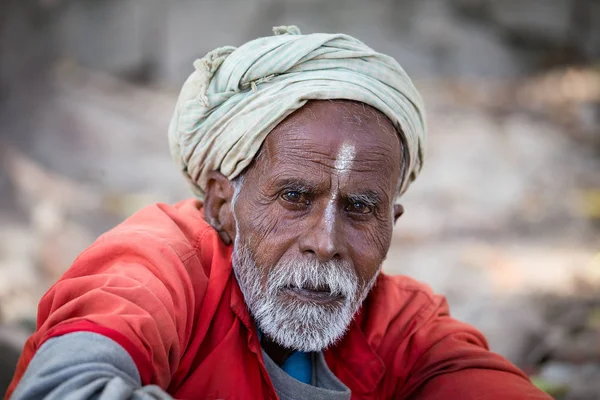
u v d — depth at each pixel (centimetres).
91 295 309
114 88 1716
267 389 352
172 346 321
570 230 1153
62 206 1090
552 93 1912
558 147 1520
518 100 1852
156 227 362
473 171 1345
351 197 342
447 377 369
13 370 512
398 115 358
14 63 1623
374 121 349
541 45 2164
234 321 354
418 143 384
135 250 335
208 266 362
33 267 884
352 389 372
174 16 1959
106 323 294
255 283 352
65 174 1309
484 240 1090
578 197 1299
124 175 1312
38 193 1123
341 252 340
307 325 343
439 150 1429
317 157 339
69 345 286
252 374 350
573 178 1391
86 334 289
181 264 342
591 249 1062
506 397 349
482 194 1265
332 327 346
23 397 274
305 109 345
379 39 2056
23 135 1430
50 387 275
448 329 392
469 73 2030
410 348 388
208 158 371
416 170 399
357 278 350
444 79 1988
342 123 342
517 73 2056
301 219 345
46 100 1554
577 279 900
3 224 1022
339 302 346
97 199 1168
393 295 397
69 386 272
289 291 345
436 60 2048
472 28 2153
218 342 349
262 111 348
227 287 360
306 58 355
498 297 820
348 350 375
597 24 2186
